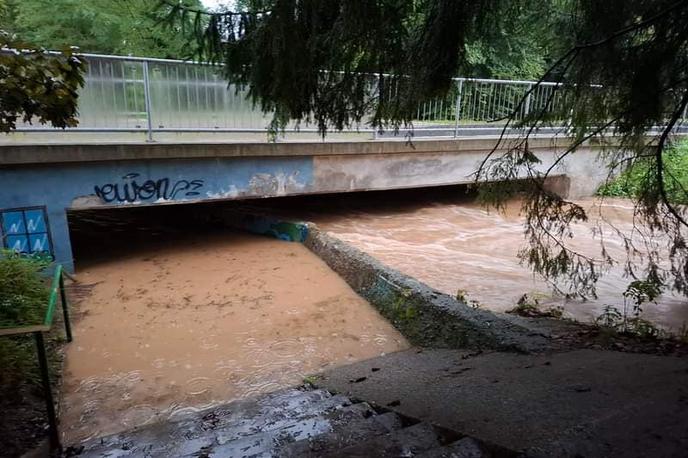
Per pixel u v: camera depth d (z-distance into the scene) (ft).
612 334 15.30
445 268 27.45
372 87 12.66
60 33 43.24
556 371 11.60
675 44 10.44
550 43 14.06
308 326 18.63
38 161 21.56
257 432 10.74
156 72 23.43
